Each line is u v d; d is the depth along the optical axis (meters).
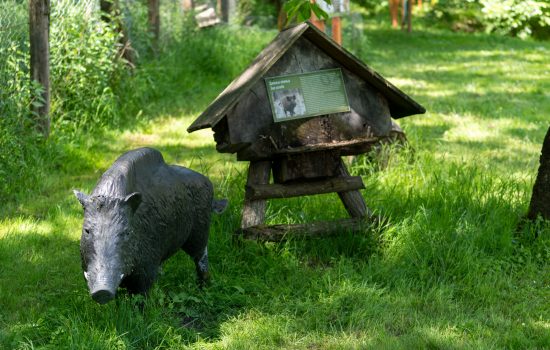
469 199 7.51
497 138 10.61
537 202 7.18
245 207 7.03
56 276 6.77
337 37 11.45
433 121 11.47
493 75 16.30
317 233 7.01
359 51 18.42
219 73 14.27
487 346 5.77
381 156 8.57
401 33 24.42
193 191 6.25
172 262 6.82
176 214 6.05
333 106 6.91
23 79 9.28
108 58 10.97
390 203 7.53
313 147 6.82
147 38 13.04
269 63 6.70
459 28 26.31
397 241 6.96
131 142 10.21
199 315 6.24
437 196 7.57
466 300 6.39
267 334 5.93
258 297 6.39
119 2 11.76
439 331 5.97
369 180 8.12
